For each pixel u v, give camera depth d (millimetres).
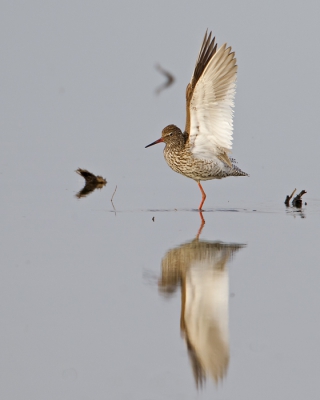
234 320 10367
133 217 15938
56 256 12977
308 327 10156
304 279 11875
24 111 25703
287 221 15586
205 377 8977
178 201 17641
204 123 16312
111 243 13859
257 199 17891
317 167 20781
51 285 11602
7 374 8992
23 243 13727
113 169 20703
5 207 16562
